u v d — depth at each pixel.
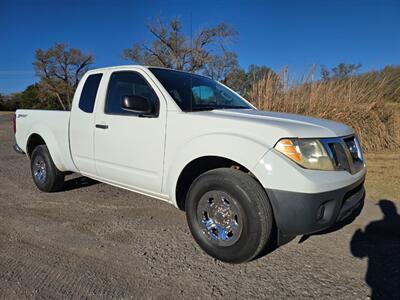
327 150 2.45
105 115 3.55
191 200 2.85
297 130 2.44
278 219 2.36
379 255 2.88
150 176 3.14
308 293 2.31
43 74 52.28
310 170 2.33
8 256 2.81
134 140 3.24
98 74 3.86
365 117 8.12
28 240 3.15
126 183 3.45
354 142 2.93
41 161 4.64
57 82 52.72
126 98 2.97
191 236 3.28
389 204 4.16
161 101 3.09
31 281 2.41
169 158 2.95
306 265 2.70
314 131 2.52
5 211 3.98
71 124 4.01
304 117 3.04
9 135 15.27
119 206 4.20
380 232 3.36
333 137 2.56
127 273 2.55
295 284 2.42
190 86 3.49
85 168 3.90
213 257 2.79
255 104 7.98
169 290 2.33
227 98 3.88
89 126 3.74
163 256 2.85
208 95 3.64
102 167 3.63
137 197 4.59
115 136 3.42
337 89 8.20
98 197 4.58
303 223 2.29
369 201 4.30
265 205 2.41
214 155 2.60
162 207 4.18
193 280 2.46
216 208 2.70
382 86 8.52
